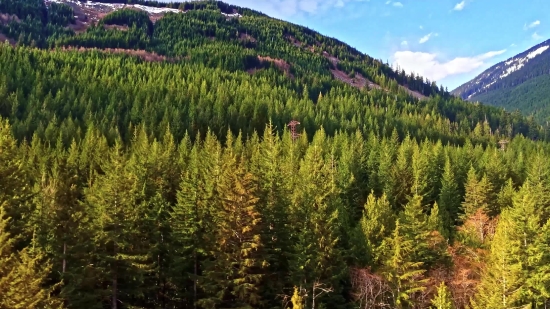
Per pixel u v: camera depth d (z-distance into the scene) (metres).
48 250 29.58
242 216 35.38
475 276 41.62
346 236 43.53
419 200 44.44
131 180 34.41
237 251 35.12
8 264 22.27
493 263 38.28
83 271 29.80
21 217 31.16
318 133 89.25
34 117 85.00
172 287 37.31
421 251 40.53
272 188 41.25
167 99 102.88
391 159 69.38
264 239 37.81
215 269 35.53
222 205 35.88
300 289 35.59
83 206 32.47
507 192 60.56
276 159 58.22
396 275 37.62
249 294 35.09
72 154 56.94
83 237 30.67
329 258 37.81
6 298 20.88
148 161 48.75
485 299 35.31
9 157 31.91
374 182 64.12
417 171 62.22
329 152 75.56
